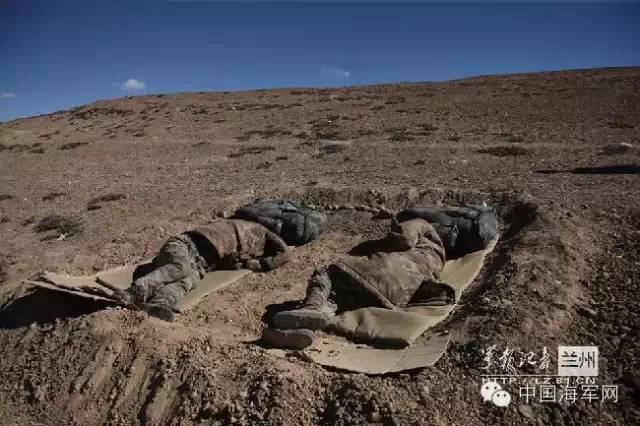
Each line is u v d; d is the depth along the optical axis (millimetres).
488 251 9141
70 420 6023
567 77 41750
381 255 7648
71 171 22266
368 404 5234
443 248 8656
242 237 9023
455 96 36812
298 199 12414
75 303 7711
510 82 42000
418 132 24875
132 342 6539
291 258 9523
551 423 5113
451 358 5984
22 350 7152
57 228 12453
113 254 9875
